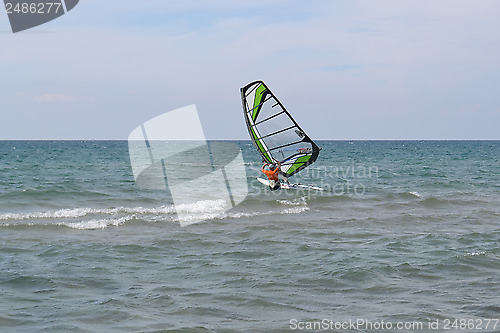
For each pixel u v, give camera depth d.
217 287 15.24
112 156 97.31
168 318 12.56
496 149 170.38
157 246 20.66
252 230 24.14
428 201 34.16
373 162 83.00
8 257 18.48
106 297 14.15
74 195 34.84
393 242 21.53
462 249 20.12
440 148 179.00
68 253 19.17
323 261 18.31
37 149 143.25
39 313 12.77
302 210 30.36
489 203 34.06
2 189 37.56
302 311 13.16
